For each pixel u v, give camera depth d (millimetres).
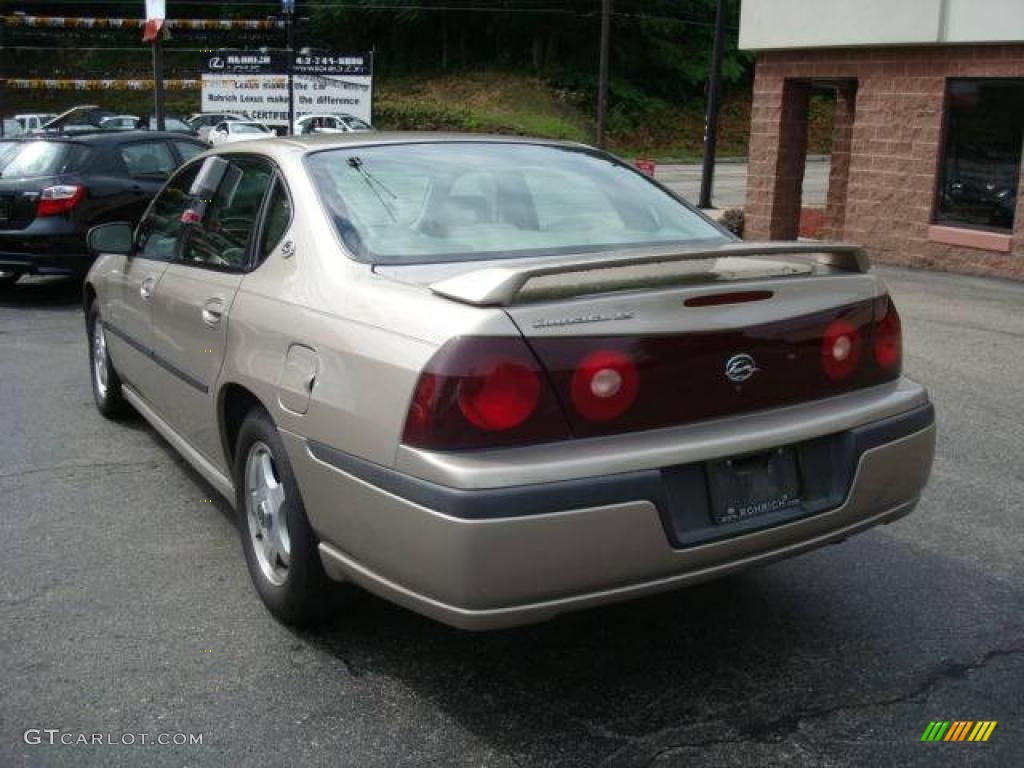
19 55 59312
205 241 4480
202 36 60000
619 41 54969
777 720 3176
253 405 3826
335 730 3119
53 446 5828
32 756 2969
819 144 51156
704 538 3047
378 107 47688
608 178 4355
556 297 2959
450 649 3604
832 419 3309
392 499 2918
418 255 3574
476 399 2822
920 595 4031
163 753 2992
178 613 3846
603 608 3924
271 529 3742
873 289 3525
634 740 3074
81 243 10031
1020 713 3219
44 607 3885
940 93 12570
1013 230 12031
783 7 14016
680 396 3062
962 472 5477
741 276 3309
